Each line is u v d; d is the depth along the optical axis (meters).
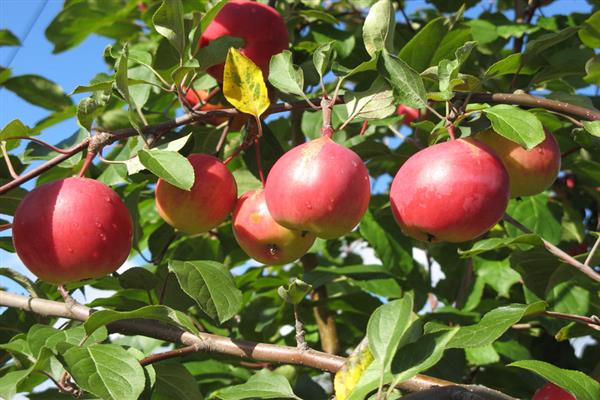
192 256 0.95
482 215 0.65
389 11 0.74
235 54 0.71
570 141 0.91
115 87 0.71
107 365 0.61
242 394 0.67
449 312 0.90
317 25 0.94
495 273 0.93
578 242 0.95
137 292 0.87
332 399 0.66
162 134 0.72
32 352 0.66
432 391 0.61
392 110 0.72
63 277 0.67
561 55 0.82
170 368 0.72
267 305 1.02
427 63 0.80
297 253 0.73
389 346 0.60
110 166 0.85
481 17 0.99
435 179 0.64
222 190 0.72
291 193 0.65
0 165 0.78
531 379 0.88
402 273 0.92
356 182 0.65
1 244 0.81
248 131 0.75
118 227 0.67
